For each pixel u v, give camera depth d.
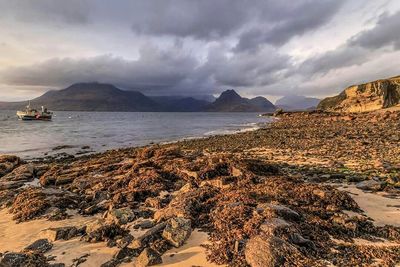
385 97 109.06
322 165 22.16
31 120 123.56
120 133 69.38
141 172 19.12
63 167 24.38
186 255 8.84
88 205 14.89
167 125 105.75
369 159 23.59
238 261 8.12
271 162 24.38
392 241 9.33
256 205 11.67
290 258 7.76
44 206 14.41
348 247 8.73
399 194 14.26
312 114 127.62
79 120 145.12
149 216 12.41
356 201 13.25
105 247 9.81
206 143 42.75
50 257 9.20
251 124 106.88
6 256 8.75
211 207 12.31
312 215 10.84
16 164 26.31
